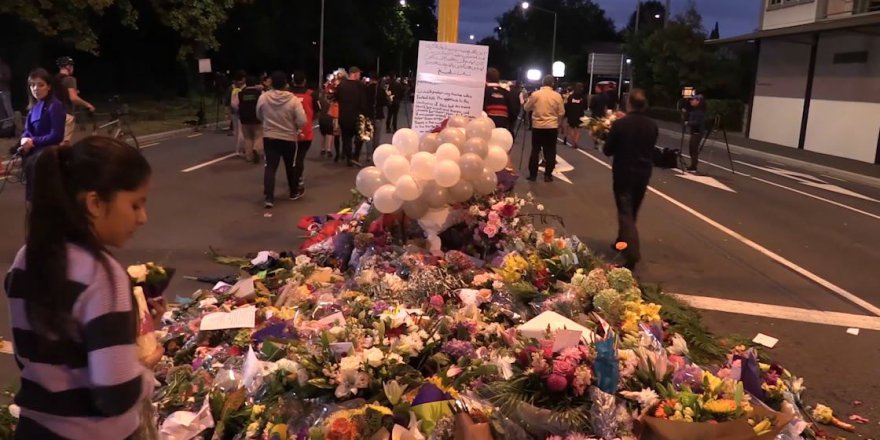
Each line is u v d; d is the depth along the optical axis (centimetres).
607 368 329
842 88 2184
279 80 937
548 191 1188
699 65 3369
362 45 5462
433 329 400
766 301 662
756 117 2775
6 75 1636
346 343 358
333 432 302
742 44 3309
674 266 770
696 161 1588
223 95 2516
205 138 1911
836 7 2420
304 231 789
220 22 2723
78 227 179
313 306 463
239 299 495
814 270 779
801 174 1728
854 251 878
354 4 5269
